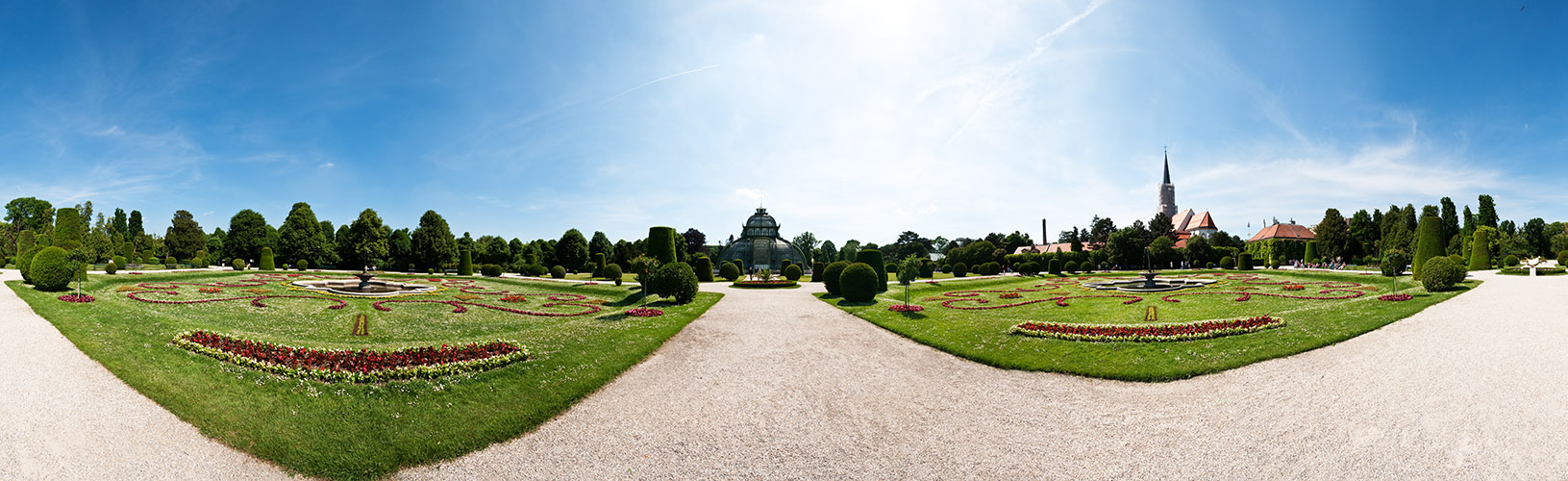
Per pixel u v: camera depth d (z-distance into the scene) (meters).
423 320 21.19
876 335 17.80
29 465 7.74
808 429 9.76
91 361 11.89
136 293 24.59
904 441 9.27
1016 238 98.50
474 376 11.57
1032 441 9.18
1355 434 8.86
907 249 105.75
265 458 8.25
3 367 11.36
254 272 45.16
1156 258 69.19
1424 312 18.27
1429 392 10.45
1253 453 8.41
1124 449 8.74
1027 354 14.21
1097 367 12.90
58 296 21.08
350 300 26.02
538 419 9.86
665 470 8.25
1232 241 95.00
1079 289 37.03
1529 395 10.07
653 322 19.31
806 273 75.19
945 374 13.05
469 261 54.03
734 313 23.05
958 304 27.88
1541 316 17.31
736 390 11.84
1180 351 13.86
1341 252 77.19
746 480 8.00
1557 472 7.52
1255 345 14.01
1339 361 12.60
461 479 7.95
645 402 11.01
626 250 77.38
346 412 9.63
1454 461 7.93
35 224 72.12
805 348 15.75
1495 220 70.75
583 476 8.05
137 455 8.15
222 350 12.49
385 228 71.88
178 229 72.81
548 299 30.55
